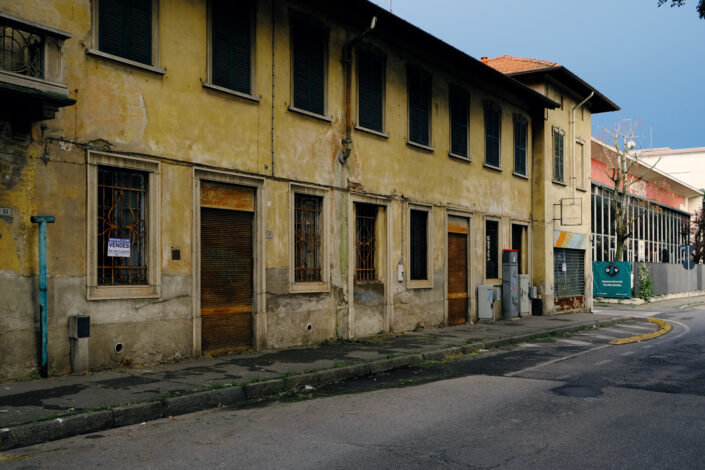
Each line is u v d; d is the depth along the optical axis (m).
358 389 9.09
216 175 11.34
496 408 7.59
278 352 11.95
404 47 16.31
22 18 8.38
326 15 13.92
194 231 10.92
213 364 10.33
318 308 13.55
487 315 19.38
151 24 10.42
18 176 8.59
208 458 5.55
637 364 11.39
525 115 22.66
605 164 36.84
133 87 10.02
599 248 34.50
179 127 10.73
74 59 9.24
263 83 12.37
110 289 9.66
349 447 5.88
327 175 13.88
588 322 20.14
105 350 9.57
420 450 5.76
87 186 9.35
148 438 6.30
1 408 6.90
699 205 56.88
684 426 6.66
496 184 20.66
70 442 6.20
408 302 16.36
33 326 8.73
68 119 9.15
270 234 12.44
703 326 20.09
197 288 10.95
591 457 5.55
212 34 11.41
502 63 24.44
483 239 19.89
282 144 12.76
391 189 15.80
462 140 18.92
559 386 9.13
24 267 8.65
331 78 14.05
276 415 7.31
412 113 16.70
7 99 8.02
